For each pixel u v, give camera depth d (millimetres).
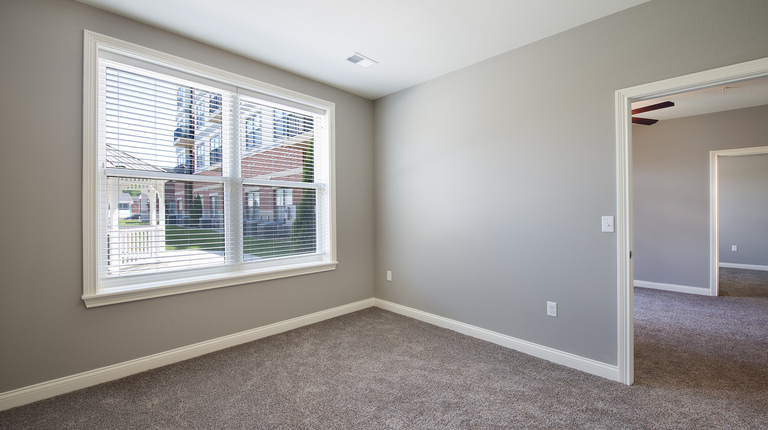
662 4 1973
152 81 2361
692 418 1754
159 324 2359
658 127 4688
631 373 2111
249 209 2902
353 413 1820
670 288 4586
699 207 4395
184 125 2518
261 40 2504
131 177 2285
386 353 2594
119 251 2244
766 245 6094
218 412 1827
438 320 3225
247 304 2826
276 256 3094
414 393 2021
